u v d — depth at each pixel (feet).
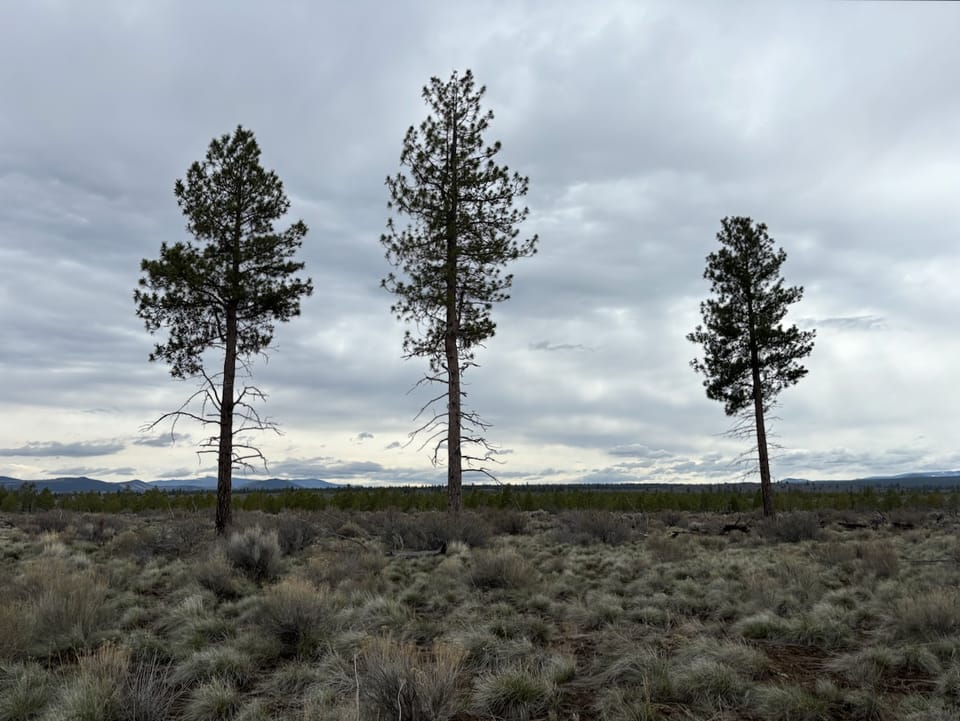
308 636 23.56
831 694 16.96
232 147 66.33
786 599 28.12
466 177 67.05
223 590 33.06
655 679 17.97
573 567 41.32
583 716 16.83
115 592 32.45
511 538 61.05
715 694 17.49
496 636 23.47
